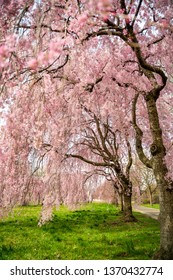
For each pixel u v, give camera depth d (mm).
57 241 9289
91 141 14320
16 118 7305
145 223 14430
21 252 7645
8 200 9555
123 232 11250
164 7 7941
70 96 8156
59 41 3262
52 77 7062
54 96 6984
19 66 4809
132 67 8961
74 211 22828
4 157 8094
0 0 4812
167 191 6691
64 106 8648
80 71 7438
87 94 8852
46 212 10164
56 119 8688
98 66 8516
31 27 5316
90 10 3498
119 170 13734
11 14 4957
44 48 5668
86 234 10719
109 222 14906
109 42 8648
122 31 6129
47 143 9906
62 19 6145
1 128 8336
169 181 6699
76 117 9359
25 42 5113
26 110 7176
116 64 8484
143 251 7516
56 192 10172
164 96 11930
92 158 16531
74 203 16766
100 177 18562
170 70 9672
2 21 4965
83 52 6711
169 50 8680
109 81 8320
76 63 7102
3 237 10242
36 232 11195
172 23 7520
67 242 9109
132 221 14922
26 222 14562
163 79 7090
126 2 7742
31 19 5598
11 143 7883
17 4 4930
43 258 7039
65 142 10180
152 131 7270
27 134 7738
